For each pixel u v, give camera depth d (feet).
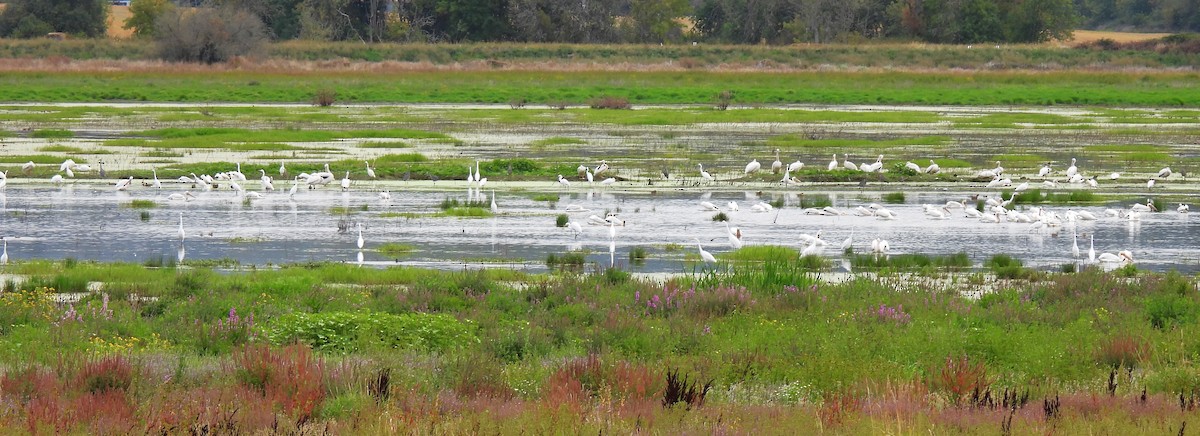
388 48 583.99
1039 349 75.92
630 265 126.82
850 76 522.88
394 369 66.44
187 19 542.98
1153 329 87.10
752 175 223.30
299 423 54.65
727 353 75.10
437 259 131.03
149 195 193.26
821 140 293.02
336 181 212.02
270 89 455.63
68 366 65.05
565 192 199.21
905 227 159.74
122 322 85.61
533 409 56.85
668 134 312.91
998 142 295.48
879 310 91.40
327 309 93.25
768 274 104.32
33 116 350.23
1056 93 461.37
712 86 487.61
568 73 522.88
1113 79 515.50
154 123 334.44
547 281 106.93
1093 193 201.46
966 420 55.93
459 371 66.08
